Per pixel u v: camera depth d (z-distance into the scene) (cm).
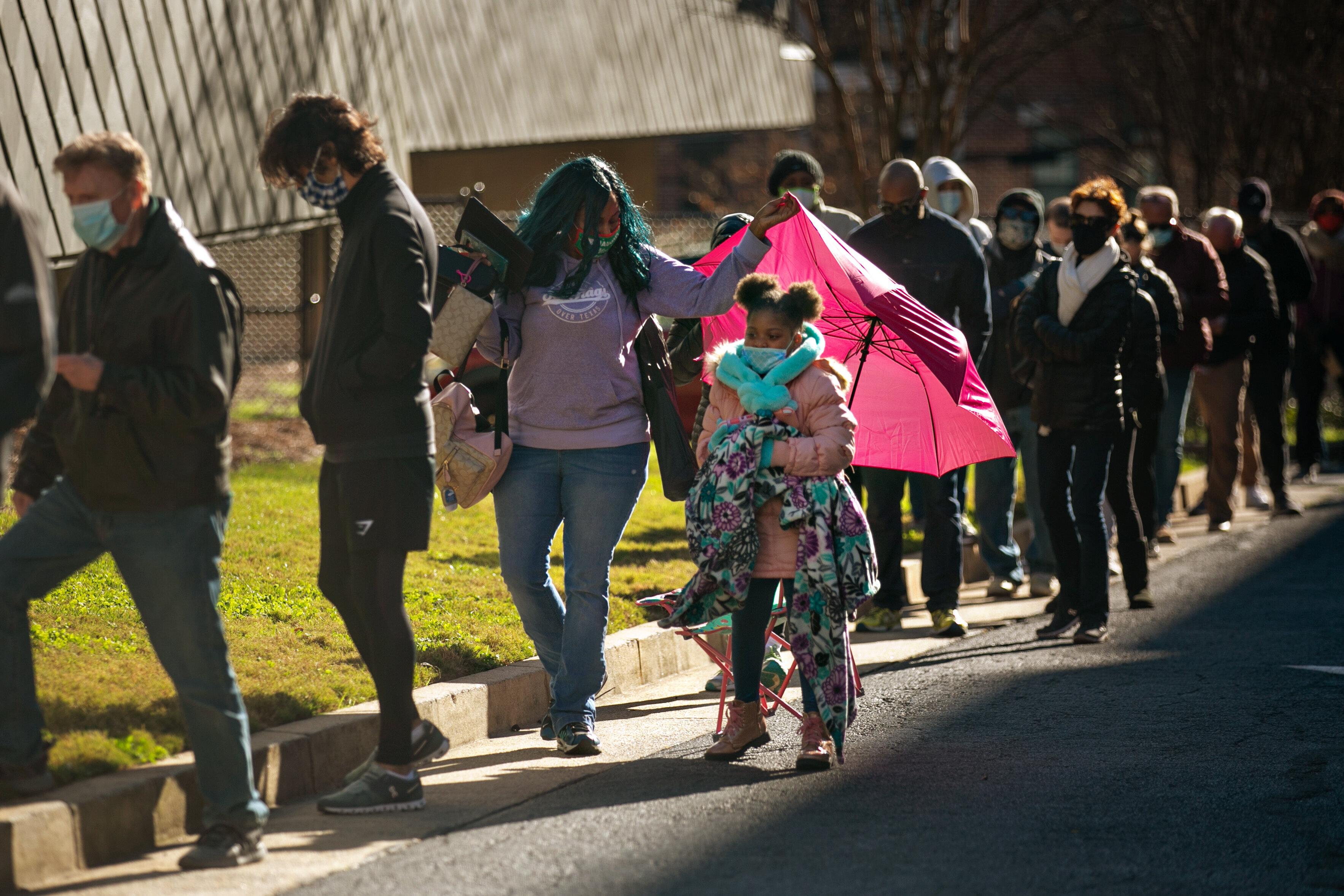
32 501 980
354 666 1285
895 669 1563
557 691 1234
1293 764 1173
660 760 1206
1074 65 5672
